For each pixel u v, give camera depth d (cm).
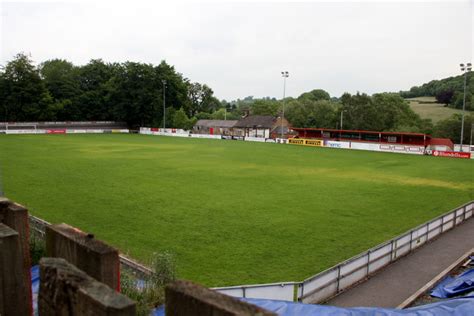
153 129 10069
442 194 3111
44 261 486
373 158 5562
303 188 3194
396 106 10750
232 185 3225
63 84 10800
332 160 5181
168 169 3972
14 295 592
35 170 3672
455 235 2108
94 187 2981
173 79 10794
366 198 2897
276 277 1473
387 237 1984
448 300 1130
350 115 10331
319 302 1288
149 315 934
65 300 440
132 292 999
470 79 15388
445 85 17300
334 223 2211
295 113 11781
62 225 642
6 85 9988
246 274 1495
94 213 2261
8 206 749
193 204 2538
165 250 1711
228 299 384
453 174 4153
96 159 4606
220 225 2098
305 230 2062
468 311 1039
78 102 10762
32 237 1273
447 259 1733
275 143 7906
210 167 4197
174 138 8600
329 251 1762
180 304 401
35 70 10288
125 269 1255
